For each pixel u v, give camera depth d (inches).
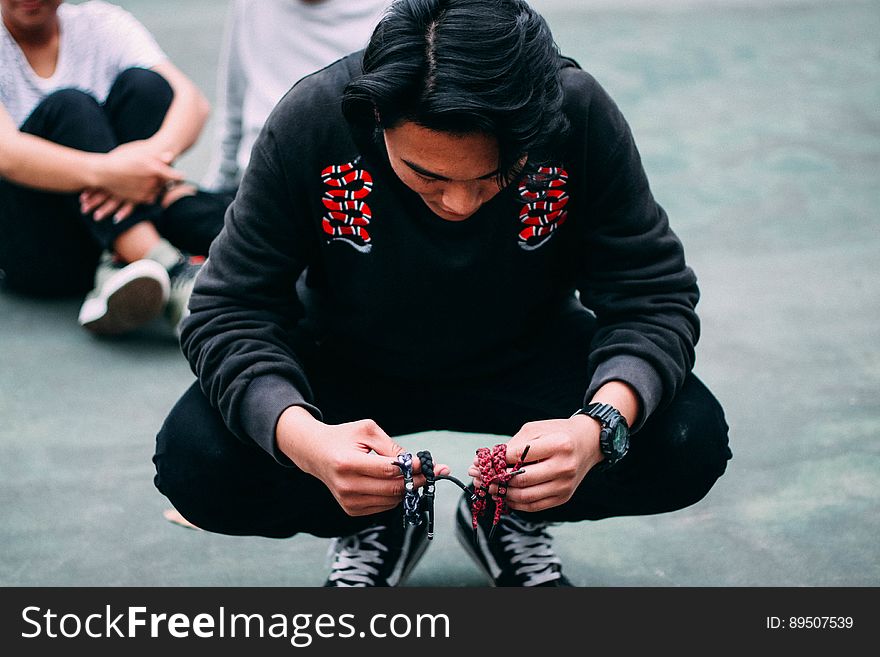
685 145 273.4
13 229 204.7
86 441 167.8
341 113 107.3
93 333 199.9
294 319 119.3
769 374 181.5
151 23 376.8
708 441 116.0
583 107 109.0
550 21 374.9
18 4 192.7
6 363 189.9
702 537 144.6
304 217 113.0
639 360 110.0
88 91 205.8
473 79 87.7
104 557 142.0
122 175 191.6
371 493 100.7
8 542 144.4
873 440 163.2
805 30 369.7
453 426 128.5
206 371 111.6
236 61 198.2
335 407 123.0
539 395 123.0
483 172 92.7
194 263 196.1
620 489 118.3
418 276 112.1
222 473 113.6
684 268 116.0
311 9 189.9
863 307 202.5
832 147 272.8
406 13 90.4
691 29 369.1
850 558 139.0
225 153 206.7
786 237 229.1
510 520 131.0
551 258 116.5
